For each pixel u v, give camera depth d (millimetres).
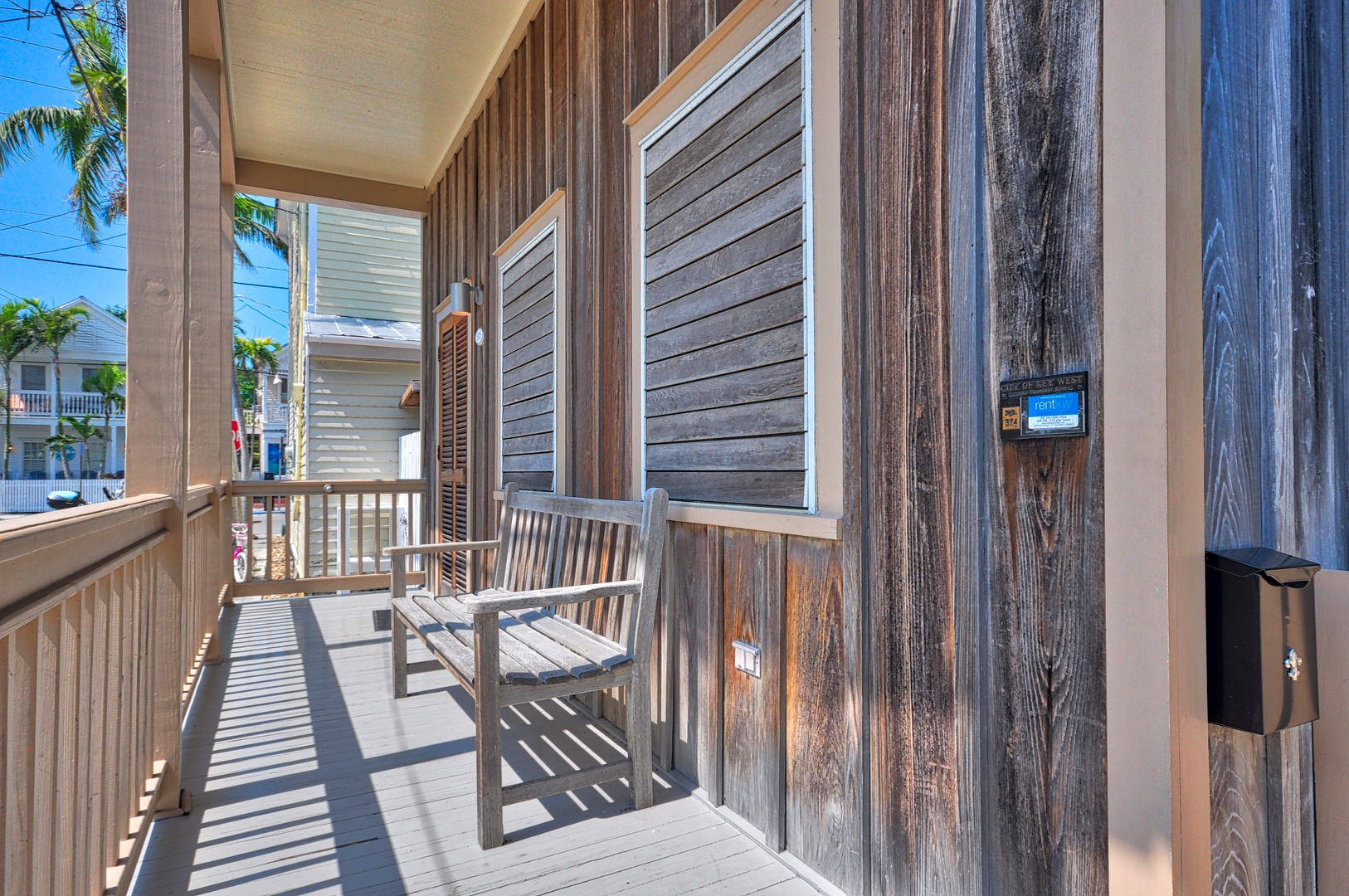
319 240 8578
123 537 1677
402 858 1880
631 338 2662
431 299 6168
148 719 2096
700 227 2242
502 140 4270
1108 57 1140
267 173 5770
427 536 6047
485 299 4559
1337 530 1471
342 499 5875
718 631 2137
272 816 2123
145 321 2133
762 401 1953
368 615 5062
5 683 1033
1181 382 1086
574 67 3229
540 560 3088
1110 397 1134
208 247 3840
